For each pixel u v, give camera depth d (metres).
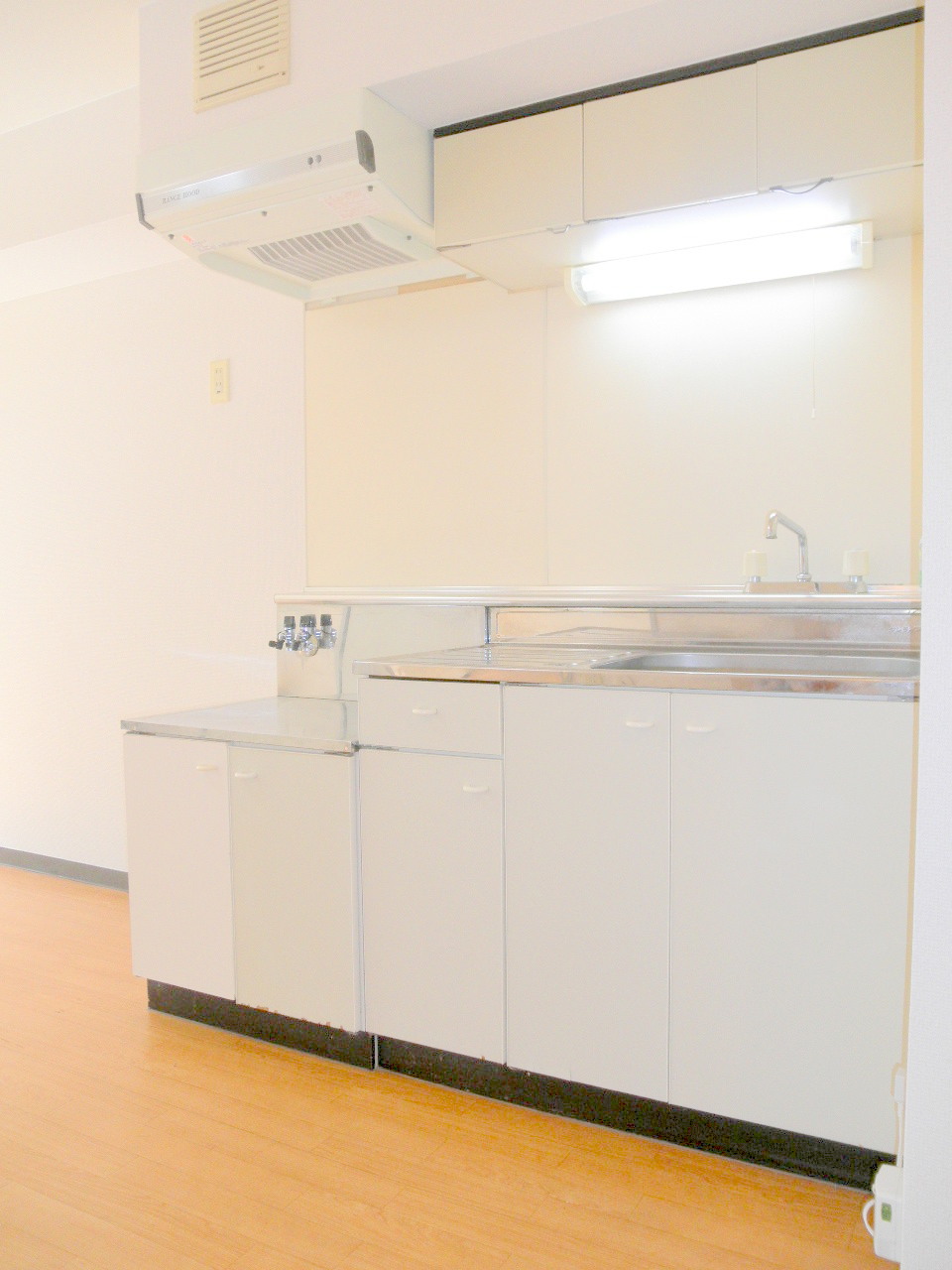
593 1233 1.59
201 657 3.20
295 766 2.12
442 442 2.64
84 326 3.42
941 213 1.22
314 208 2.14
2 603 3.75
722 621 2.18
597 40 1.83
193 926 2.31
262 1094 2.04
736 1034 1.71
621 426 2.38
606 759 1.80
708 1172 1.75
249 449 3.03
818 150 1.84
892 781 1.56
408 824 2.02
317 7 2.06
